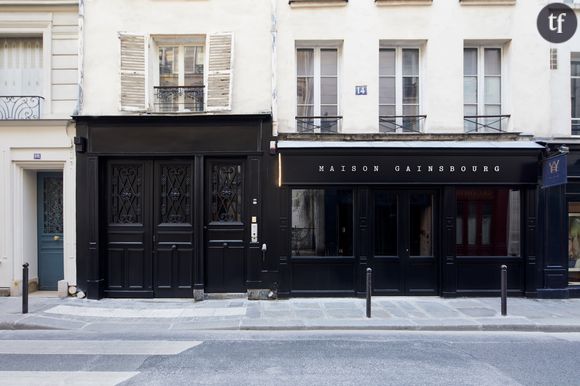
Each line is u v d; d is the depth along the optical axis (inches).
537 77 344.5
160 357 206.4
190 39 347.9
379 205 344.8
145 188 341.4
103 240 338.3
